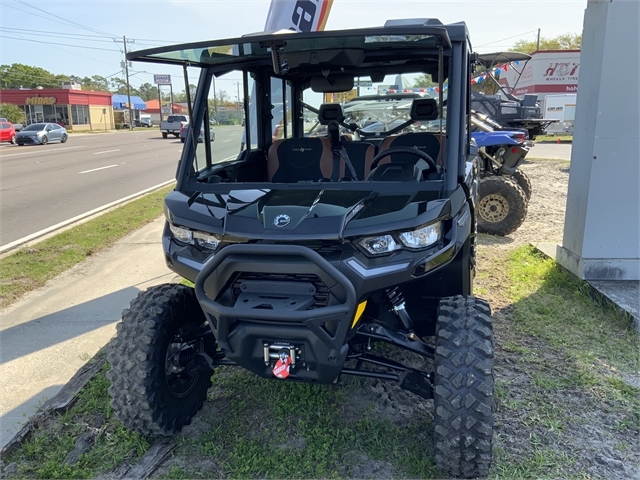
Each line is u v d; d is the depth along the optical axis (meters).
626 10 4.99
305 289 2.71
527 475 2.87
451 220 2.91
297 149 4.16
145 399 2.99
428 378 2.95
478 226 7.87
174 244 3.13
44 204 11.09
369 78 4.23
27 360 4.26
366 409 3.51
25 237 8.23
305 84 4.62
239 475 2.92
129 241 7.88
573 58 27.53
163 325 3.09
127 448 3.16
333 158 4.09
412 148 3.63
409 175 3.35
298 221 2.74
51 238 8.01
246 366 2.87
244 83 4.08
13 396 3.77
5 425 3.44
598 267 5.41
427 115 4.11
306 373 2.79
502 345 4.32
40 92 61.28
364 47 3.35
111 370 3.07
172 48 2.98
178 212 3.10
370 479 2.87
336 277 2.56
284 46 3.23
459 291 3.48
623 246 5.38
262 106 4.38
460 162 3.17
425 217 2.76
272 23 6.75
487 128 8.16
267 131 4.51
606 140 5.21
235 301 2.83
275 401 3.61
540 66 27.92
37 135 32.12
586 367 3.95
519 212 7.66
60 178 15.39
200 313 3.45
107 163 20.06
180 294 3.28
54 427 3.37
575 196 5.67
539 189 11.86
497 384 3.74
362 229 2.69
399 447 3.11
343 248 2.69
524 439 3.18
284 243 2.70
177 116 41.91
